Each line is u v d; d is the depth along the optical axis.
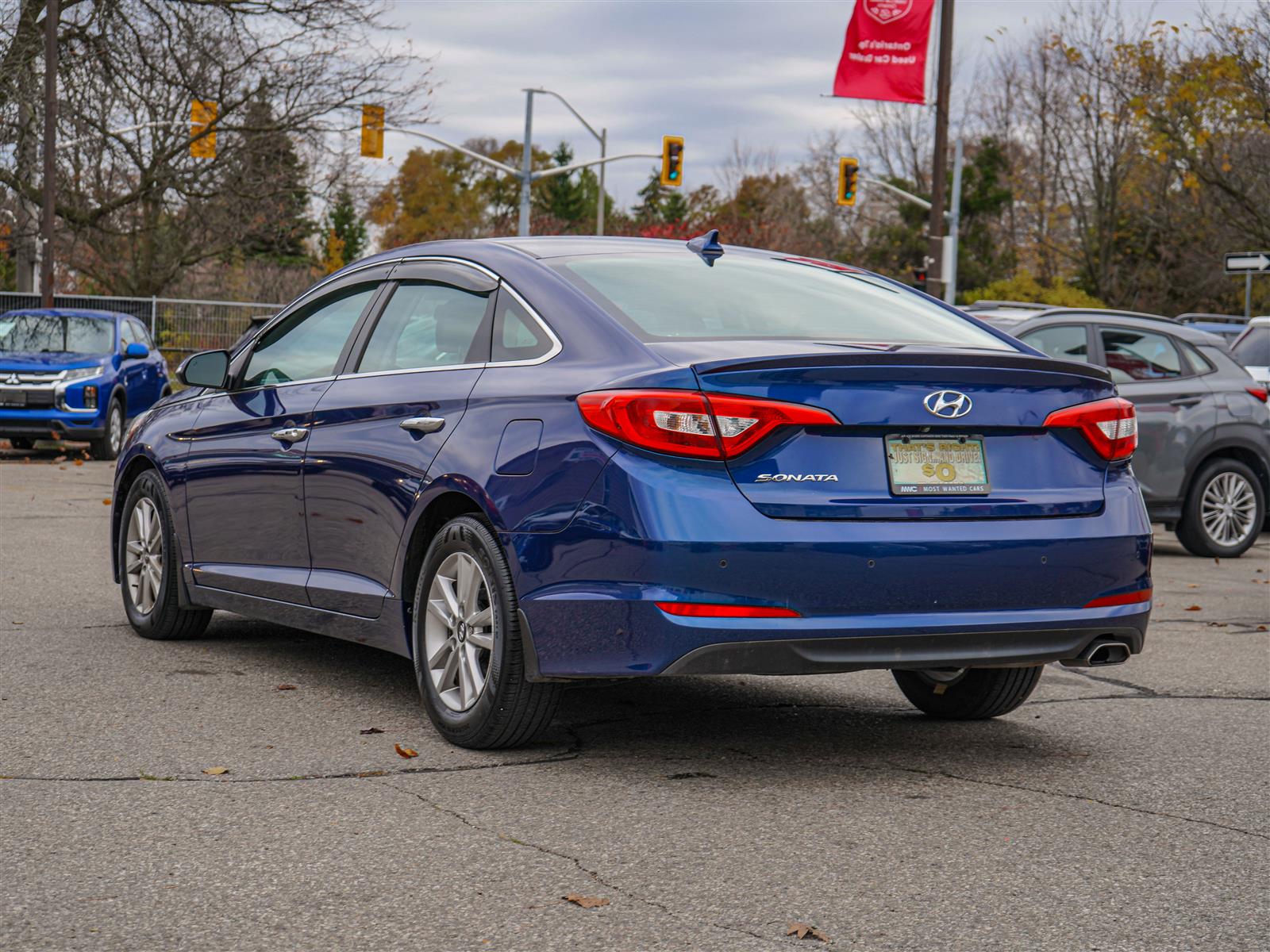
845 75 23.25
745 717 5.43
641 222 96.00
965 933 3.19
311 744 4.78
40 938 3.05
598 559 4.26
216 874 3.47
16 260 35.31
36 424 17.17
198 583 6.34
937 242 23.56
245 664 6.14
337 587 5.36
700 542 4.12
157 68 30.94
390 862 3.60
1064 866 3.68
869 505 4.29
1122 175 45.91
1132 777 4.64
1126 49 33.62
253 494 5.89
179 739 4.80
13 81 30.41
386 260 5.71
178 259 37.47
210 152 31.80
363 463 5.20
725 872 3.58
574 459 4.34
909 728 5.32
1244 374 12.27
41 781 4.25
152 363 19.77
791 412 4.21
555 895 3.38
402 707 5.38
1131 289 48.00
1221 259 41.34
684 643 4.13
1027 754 4.95
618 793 4.30
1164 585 10.09
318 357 5.76
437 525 4.99
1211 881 3.59
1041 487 4.58
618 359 4.43
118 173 33.12
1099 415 4.69
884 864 3.67
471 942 3.08
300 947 3.03
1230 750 5.04
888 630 4.28
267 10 31.58
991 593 4.43
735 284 5.11
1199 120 29.44
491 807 4.11
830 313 5.02
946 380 4.41
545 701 4.60
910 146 60.47
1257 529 12.21
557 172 36.41
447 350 5.08
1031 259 52.56
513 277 4.98
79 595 7.83
